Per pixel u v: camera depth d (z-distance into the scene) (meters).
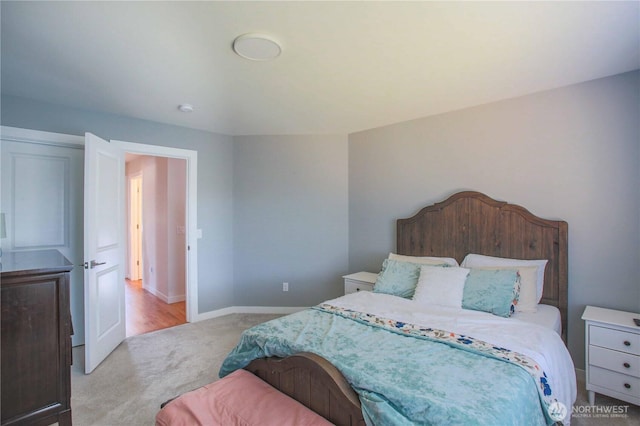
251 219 4.27
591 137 2.49
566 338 2.56
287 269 4.25
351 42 1.95
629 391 2.04
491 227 2.94
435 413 1.16
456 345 1.75
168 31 1.83
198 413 1.38
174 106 3.10
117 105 3.07
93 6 1.61
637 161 2.33
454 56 2.13
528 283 2.49
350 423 1.33
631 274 2.35
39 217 2.96
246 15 1.68
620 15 1.69
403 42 1.95
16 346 1.54
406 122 3.59
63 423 1.67
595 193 2.48
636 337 2.01
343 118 3.50
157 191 5.13
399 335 1.92
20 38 1.90
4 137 2.78
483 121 3.03
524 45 1.99
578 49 2.04
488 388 1.32
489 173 3.00
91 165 2.70
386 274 3.04
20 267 1.63
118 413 2.11
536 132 2.74
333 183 4.18
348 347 1.74
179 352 3.04
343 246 4.17
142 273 5.88
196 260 3.94
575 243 2.56
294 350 1.72
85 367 2.62
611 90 2.42
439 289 2.58
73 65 2.25
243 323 3.84
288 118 3.51
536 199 2.74
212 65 2.25
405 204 3.60
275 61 2.19
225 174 4.21
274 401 1.47
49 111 2.99
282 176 4.24
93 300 2.72
